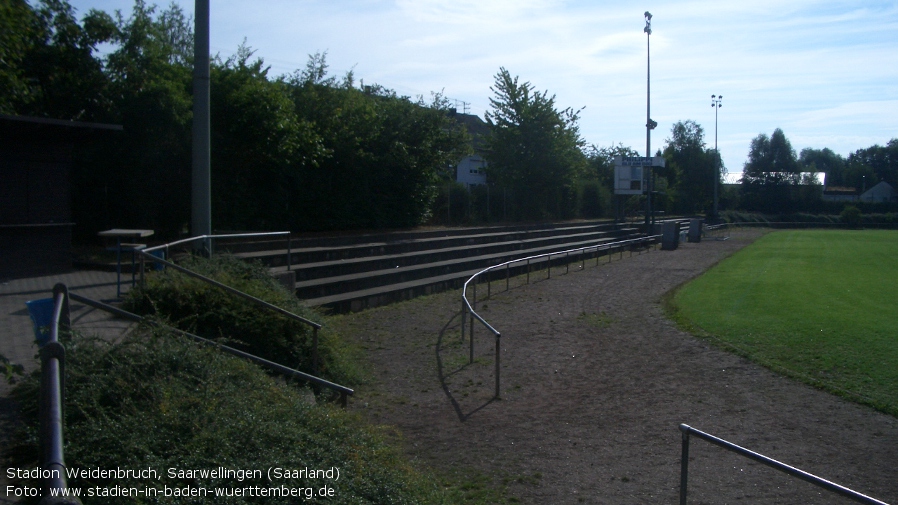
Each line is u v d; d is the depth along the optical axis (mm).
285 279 12984
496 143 39812
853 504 6066
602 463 6984
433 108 25734
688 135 77062
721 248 36938
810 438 7781
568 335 13203
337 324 13648
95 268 13359
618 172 41500
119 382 5250
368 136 22734
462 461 6988
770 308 16297
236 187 17703
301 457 5012
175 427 4781
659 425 8164
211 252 11266
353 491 4891
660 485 6461
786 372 10422
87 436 4473
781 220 73500
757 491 6352
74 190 16562
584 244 31406
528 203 37500
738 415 8562
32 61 16312
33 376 5473
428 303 16688
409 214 25391
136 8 20359
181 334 6531
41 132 12359
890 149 116812
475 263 21969
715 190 63688
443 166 28422
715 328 13789
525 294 18594
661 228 41344
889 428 8117
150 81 16328
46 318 6625
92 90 16703
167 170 16781
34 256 12672
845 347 11969
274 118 16734
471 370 10555
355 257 17859
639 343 12516
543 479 6562
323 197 21109
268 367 7789
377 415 8391
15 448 4750
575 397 9250
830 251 34938
